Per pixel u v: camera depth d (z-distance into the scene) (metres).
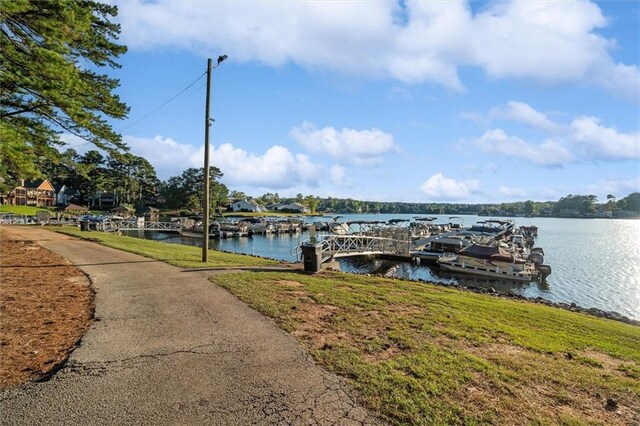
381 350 5.27
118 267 11.94
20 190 80.44
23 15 8.91
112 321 6.36
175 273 10.98
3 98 10.30
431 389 4.13
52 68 8.88
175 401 3.82
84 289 8.69
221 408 3.71
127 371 4.48
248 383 4.22
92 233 28.89
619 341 7.32
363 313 7.21
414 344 5.53
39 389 4.02
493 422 3.55
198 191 99.00
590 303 19.30
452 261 26.58
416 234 52.81
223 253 20.62
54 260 13.01
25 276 9.84
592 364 5.42
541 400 4.07
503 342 5.98
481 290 15.70
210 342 5.46
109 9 12.62
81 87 9.81
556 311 10.66
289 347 5.29
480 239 43.47
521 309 9.42
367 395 3.98
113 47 12.80
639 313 17.55
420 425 3.46
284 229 62.19
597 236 64.12
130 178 100.31
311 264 12.30
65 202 97.81
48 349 5.10
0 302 7.18
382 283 11.28
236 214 111.31
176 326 6.15
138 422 3.46
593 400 4.16
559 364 5.20
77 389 4.04
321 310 7.32
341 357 4.96
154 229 51.78
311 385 4.19
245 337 5.68
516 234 54.84
